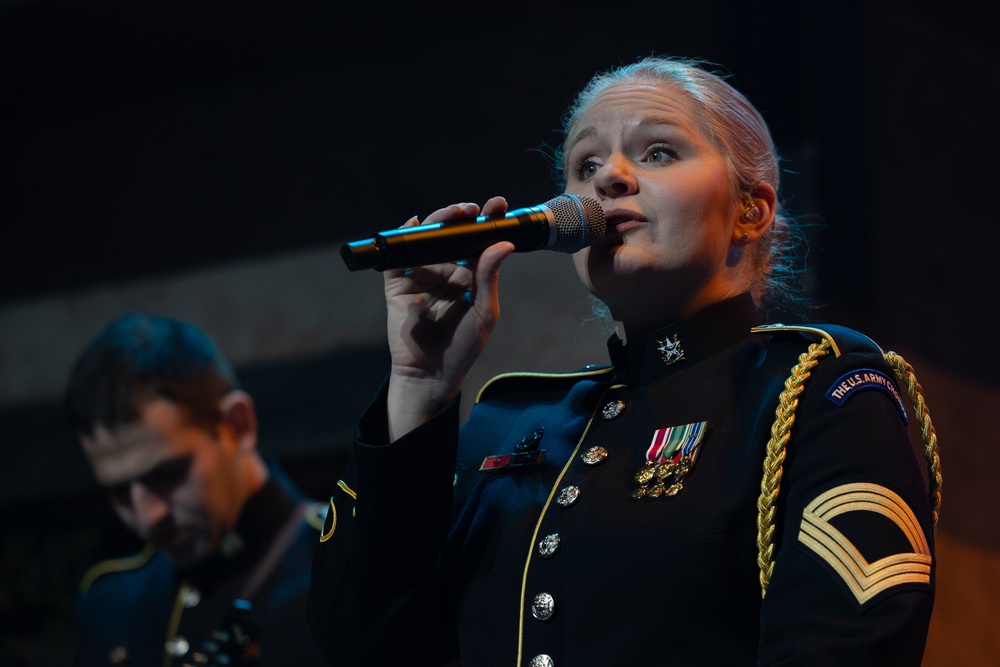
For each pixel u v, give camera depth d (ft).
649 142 7.70
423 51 25.53
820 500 6.17
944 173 23.73
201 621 16.08
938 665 21.65
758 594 6.33
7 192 29.27
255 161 26.99
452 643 7.61
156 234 27.78
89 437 16.08
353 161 25.96
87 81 27.48
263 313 26.48
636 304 7.68
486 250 7.20
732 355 7.39
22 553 27.32
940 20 24.29
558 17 24.17
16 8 24.50
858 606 5.82
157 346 16.11
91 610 17.35
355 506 7.34
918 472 6.37
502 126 24.39
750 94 21.09
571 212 7.38
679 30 22.89
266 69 26.96
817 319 20.39
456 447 7.38
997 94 25.18
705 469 6.75
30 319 28.68
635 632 6.37
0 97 28.19
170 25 25.17
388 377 7.57
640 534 6.57
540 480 7.45
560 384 8.48
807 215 18.89
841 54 21.56
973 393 23.22
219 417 16.24
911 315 22.38
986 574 22.59
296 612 15.57
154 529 16.01
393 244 6.89
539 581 6.84
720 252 7.59
